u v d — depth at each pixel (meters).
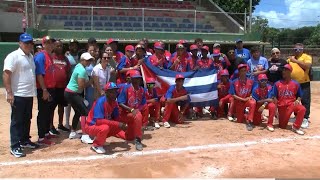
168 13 23.50
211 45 20.02
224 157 6.92
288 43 33.66
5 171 6.07
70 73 8.02
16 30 20.70
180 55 9.68
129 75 8.11
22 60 6.66
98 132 6.96
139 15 22.97
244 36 20.56
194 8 25.53
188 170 6.24
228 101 9.94
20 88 6.67
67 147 7.37
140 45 9.19
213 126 9.18
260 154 7.11
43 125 7.46
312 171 6.27
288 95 8.84
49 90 7.57
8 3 21.14
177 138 8.10
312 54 29.08
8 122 9.60
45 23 20.75
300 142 7.97
